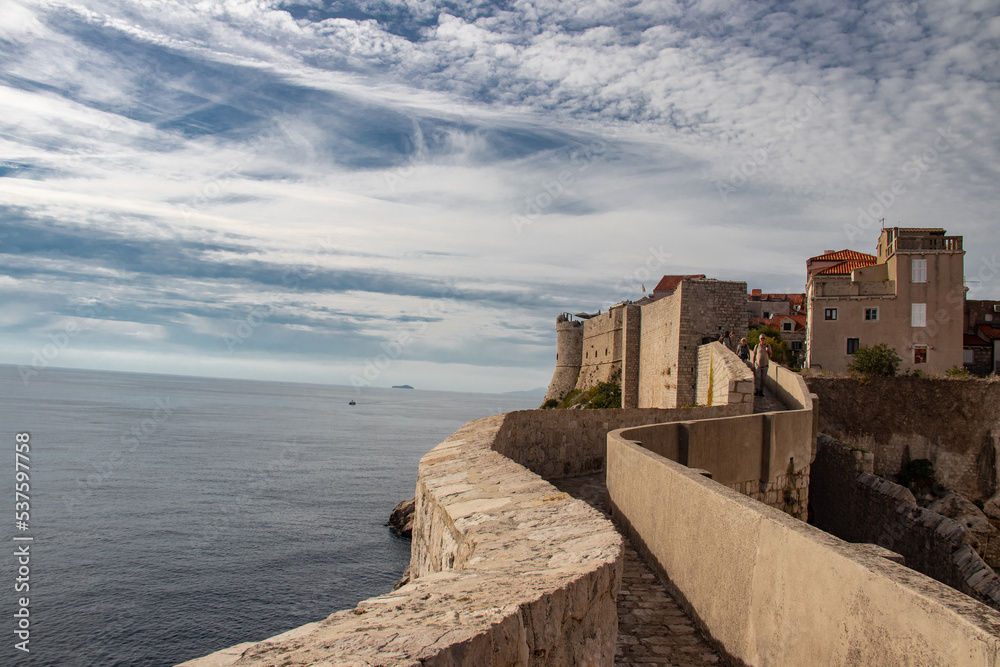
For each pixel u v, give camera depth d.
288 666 2.10
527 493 6.03
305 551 38.41
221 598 31.06
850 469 28.52
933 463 35.44
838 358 47.41
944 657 2.67
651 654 5.23
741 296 35.97
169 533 40.50
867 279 48.62
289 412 170.75
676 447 11.63
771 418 14.16
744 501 5.13
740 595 4.89
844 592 3.49
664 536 6.88
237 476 60.81
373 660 2.11
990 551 32.00
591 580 3.50
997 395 34.78
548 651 3.03
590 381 69.31
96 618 27.81
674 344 37.16
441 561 5.77
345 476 63.66
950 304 45.84
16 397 159.62
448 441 10.25
